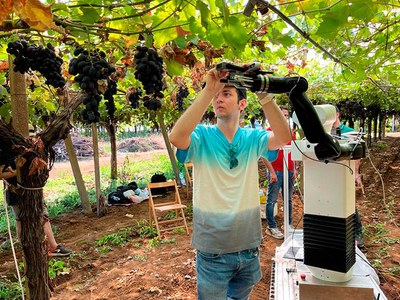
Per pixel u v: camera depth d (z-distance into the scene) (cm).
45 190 1283
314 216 221
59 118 291
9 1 140
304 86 190
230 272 235
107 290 460
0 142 258
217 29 211
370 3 199
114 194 978
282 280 298
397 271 466
